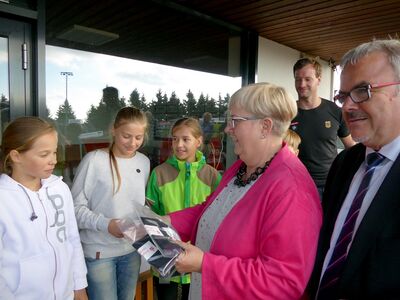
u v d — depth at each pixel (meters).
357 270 0.85
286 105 1.04
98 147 2.78
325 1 3.05
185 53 3.67
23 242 1.21
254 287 0.88
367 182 0.94
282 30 3.99
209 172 2.08
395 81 0.85
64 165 2.53
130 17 3.09
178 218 1.40
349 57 0.93
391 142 0.90
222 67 4.01
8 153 1.21
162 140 3.27
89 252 1.68
